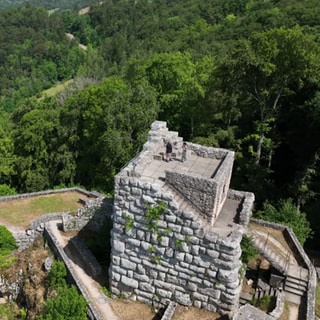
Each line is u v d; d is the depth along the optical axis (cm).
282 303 2139
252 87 3738
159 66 4522
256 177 3697
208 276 2016
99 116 4072
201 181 2050
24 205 3394
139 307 2198
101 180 4103
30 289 2527
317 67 3275
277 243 2703
